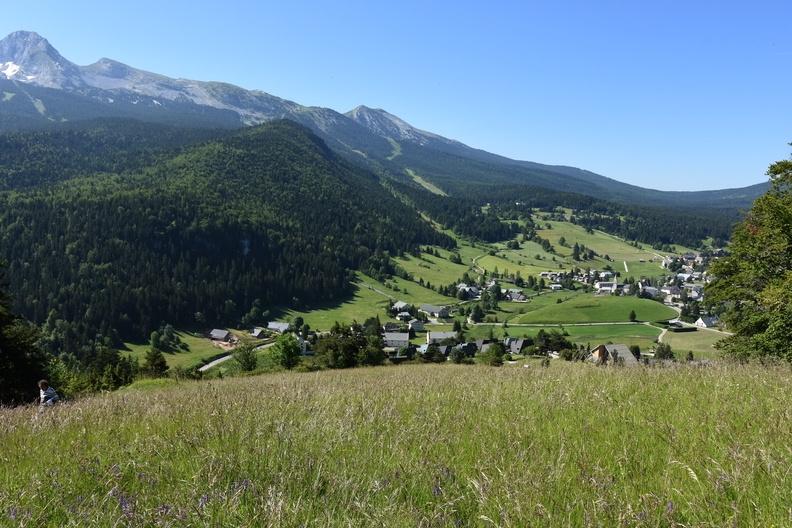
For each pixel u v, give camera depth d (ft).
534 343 332.39
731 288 97.19
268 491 11.07
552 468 12.46
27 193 607.37
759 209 93.86
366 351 215.51
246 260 558.15
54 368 138.82
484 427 17.94
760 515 9.56
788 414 16.66
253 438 16.25
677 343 314.96
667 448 14.15
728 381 25.17
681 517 9.98
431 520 9.95
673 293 570.46
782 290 79.20
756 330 90.22
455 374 47.03
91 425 21.97
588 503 10.34
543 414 19.93
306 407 22.39
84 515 10.97
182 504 11.08
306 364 202.59
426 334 435.94
